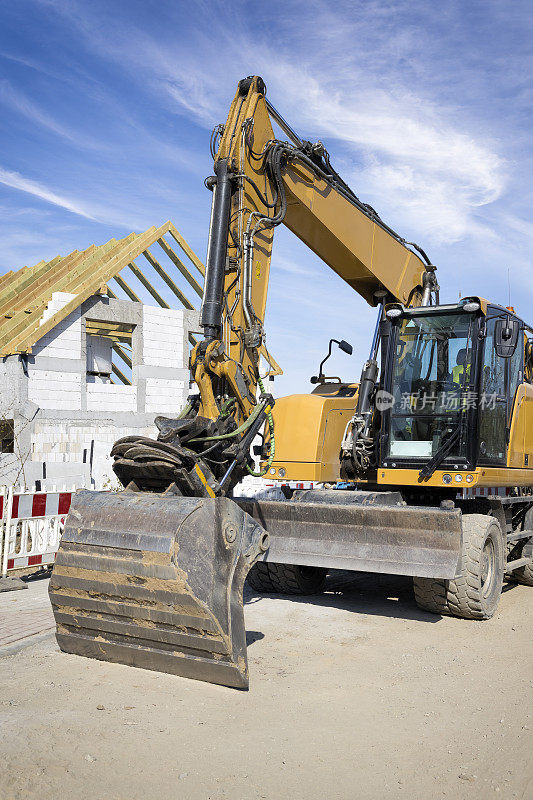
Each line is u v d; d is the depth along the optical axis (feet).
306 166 22.18
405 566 20.95
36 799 10.27
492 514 24.64
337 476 25.91
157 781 10.98
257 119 20.29
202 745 12.34
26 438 47.39
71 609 16.43
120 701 14.14
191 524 14.96
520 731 13.41
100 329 56.95
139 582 15.07
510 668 17.37
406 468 23.66
